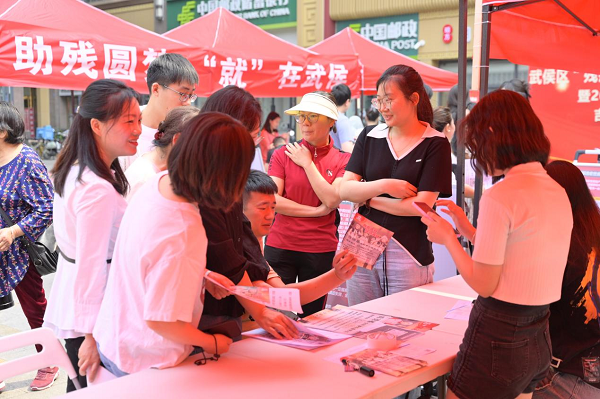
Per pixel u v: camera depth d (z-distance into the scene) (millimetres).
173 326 1635
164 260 1575
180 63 2867
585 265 2018
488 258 1699
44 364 1908
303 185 3211
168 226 1584
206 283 1761
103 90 2000
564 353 2051
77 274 1955
